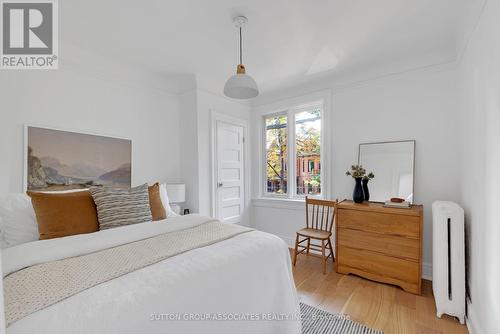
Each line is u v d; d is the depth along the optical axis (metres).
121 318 0.79
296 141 3.56
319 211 3.15
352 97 2.92
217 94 3.30
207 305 1.02
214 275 1.10
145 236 1.48
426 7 1.74
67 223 1.59
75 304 0.80
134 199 1.91
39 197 1.58
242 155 3.71
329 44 2.26
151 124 2.93
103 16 1.83
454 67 2.32
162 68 2.80
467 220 1.90
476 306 1.59
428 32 2.06
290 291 1.46
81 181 2.30
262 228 3.76
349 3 1.70
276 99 3.59
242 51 2.39
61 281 0.92
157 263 1.12
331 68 2.80
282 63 2.67
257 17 1.86
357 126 2.88
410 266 2.15
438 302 1.80
